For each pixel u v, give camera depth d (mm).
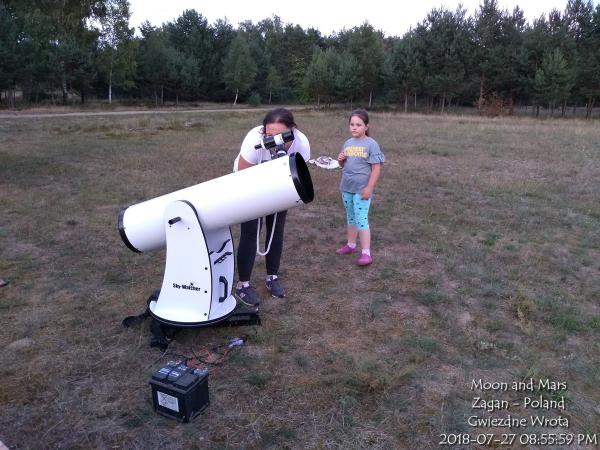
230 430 2174
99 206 5879
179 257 2695
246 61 45688
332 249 4566
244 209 2570
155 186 6992
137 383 2496
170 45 47938
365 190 3926
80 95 41719
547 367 2668
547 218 5707
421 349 2828
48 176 7559
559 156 10695
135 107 36969
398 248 4594
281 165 2480
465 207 6188
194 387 2199
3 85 30703
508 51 33031
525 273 4023
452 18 35312
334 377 2520
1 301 3377
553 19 34562
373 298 3518
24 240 4613
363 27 40531
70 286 3641
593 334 3059
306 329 3068
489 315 3299
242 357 2730
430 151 11375
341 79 38406
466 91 34875
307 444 2088
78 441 2094
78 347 2812
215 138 13453
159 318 2756
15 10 13008
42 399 2355
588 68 29969
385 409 2312
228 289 3010
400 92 36594
